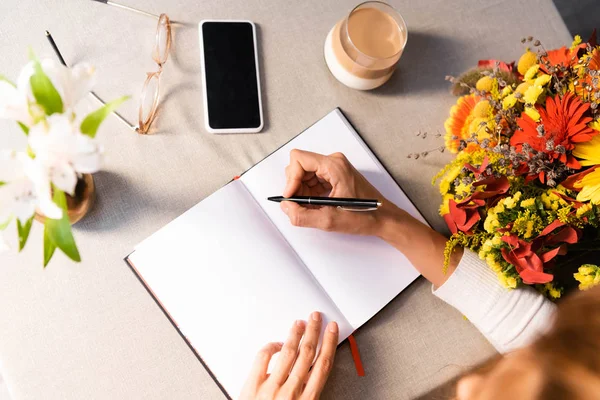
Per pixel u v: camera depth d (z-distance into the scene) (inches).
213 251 27.5
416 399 28.4
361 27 29.2
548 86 24.6
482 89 27.5
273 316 27.5
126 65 29.4
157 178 28.6
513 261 24.6
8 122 27.4
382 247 29.8
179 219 27.5
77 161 17.8
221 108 29.5
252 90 30.0
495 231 25.2
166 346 27.0
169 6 30.3
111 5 29.6
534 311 28.0
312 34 31.8
